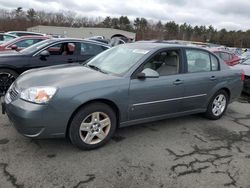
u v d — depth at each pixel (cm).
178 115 490
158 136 455
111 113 397
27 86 365
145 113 435
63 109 351
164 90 445
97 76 400
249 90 799
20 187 296
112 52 496
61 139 412
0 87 616
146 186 313
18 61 629
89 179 318
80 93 361
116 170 340
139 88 413
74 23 8525
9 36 1556
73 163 350
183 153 400
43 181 308
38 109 339
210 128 511
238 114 621
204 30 9475
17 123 349
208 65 529
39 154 366
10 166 333
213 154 404
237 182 335
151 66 442
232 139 467
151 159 374
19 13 7625
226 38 8331
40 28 5781
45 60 670
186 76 479
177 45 487
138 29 8812
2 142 392
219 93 550
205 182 330
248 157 402
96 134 390
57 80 375
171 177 334
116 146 406
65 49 708
